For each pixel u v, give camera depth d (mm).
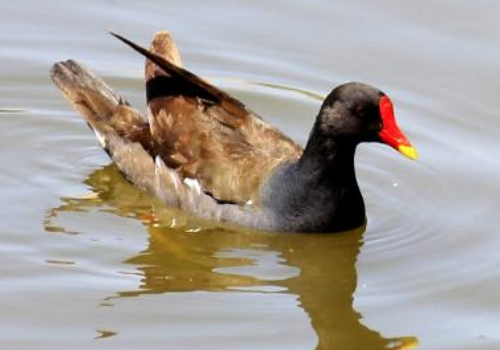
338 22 18859
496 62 18016
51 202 15391
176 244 14641
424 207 15547
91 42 18547
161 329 12750
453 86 17734
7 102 17469
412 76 17938
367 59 18234
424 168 16359
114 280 13719
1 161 16172
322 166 14516
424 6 19031
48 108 17438
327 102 14406
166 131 15359
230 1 19203
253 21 18969
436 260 14367
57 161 16328
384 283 13945
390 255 14516
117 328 12742
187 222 15164
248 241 14773
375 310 13422
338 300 13625
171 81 15609
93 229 14859
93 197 15578
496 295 13617
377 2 19172
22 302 13164
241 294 13602
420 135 16938
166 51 15883
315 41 18609
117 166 16016
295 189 14617
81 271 13883
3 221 14859
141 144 15656
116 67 18188
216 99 15289
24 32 18609
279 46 18531
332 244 14781
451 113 17344
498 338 12789
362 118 14227
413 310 13391
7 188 15609
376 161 16625
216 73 18031
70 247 14391
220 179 14875
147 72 15875
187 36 18609
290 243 14727
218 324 12914
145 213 15328
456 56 18188
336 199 14648
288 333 12852
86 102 16219
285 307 13375
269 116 17484
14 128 16906
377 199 15789
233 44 18547
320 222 14680
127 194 15727
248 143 15031
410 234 14961
